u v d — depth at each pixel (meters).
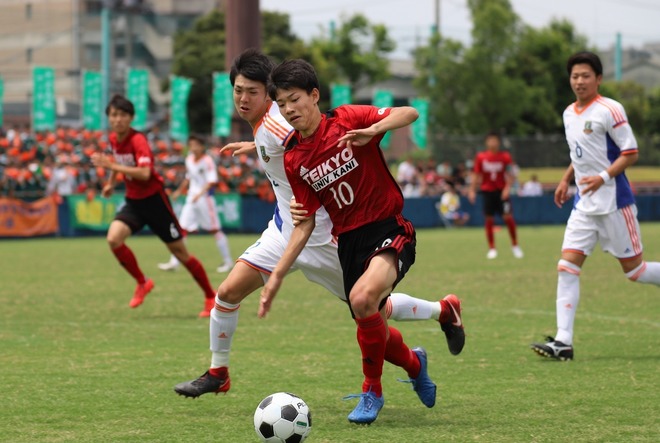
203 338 19.88
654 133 117.56
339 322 22.22
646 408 12.98
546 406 13.19
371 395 12.30
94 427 12.15
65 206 57.09
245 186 61.84
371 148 12.00
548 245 49.38
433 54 101.94
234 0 63.16
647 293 27.69
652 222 76.25
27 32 114.56
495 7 101.62
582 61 17.28
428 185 72.06
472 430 11.87
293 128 12.62
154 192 22.84
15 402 13.60
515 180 77.06
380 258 11.95
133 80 65.19
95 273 34.84
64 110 98.62
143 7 115.12
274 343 19.08
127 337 20.00
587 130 17.31
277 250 13.36
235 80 13.27
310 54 100.19
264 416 11.02
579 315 22.98
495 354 17.61
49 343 19.14
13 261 39.97
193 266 23.16
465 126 100.81
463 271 34.84
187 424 12.32
